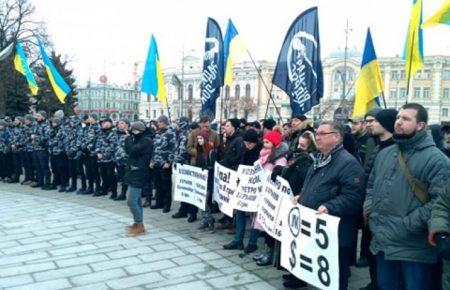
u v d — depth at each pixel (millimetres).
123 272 4734
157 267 4895
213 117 8156
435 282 3098
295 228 3877
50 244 5789
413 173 2990
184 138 7812
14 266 4926
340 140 3750
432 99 59938
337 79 64438
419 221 2869
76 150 9609
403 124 3023
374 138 4957
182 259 5176
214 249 5594
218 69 8117
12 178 11773
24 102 30750
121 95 87812
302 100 6391
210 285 4367
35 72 31250
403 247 2990
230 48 8195
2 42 29359
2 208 8102
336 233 3346
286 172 4484
